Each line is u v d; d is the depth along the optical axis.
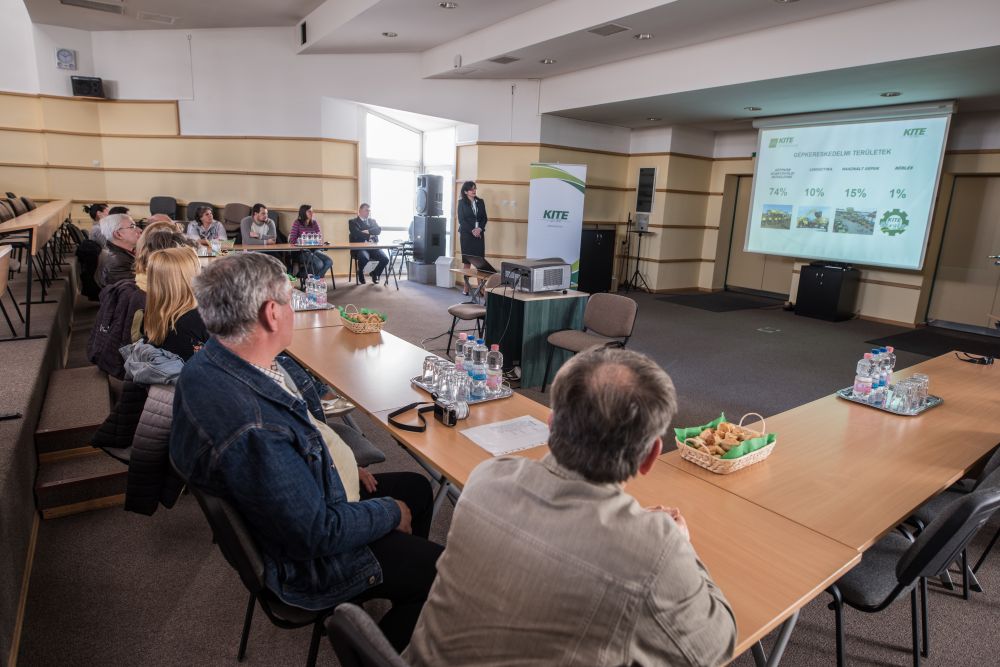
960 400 2.56
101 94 8.62
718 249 9.50
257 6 7.46
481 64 7.22
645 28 5.41
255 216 7.81
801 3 4.63
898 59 4.54
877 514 1.56
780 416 2.29
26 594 2.02
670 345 5.90
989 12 4.05
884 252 7.00
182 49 8.58
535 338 4.39
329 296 7.68
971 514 1.43
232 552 1.29
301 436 1.32
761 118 7.91
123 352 2.20
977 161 6.69
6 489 1.90
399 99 8.50
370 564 1.45
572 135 8.54
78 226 8.91
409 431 1.95
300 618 1.41
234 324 1.32
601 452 0.88
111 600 2.04
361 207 8.62
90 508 2.56
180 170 8.91
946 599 2.23
